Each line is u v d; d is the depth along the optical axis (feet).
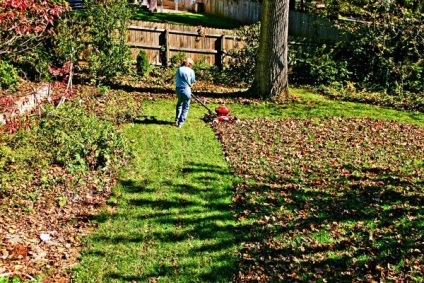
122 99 41.19
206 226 21.27
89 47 48.78
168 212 22.40
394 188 25.61
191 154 29.84
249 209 23.08
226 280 17.46
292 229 21.21
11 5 19.42
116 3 47.93
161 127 34.76
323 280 17.40
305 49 61.77
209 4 99.45
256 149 31.37
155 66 55.21
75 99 38.34
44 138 28.71
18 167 25.32
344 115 41.75
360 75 59.31
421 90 53.98
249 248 19.58
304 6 89.10
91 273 17.54
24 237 19.31
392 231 21.06
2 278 16.19
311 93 51.90
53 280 16.83
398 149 32.55
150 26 55.36
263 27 45.47
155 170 27.12
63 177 24.71
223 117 36.88
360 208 23.27
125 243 19.69
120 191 24.36
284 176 27.17
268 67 45.91
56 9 24.00
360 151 31.81
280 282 17.31
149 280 17.31
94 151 27.40
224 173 27.30
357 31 61.98
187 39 57.06
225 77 54.95
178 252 19.17
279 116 40.27
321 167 28.66
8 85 37.01
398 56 59.31
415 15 59.57
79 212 22.02
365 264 18.45
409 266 18.34
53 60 46.11
